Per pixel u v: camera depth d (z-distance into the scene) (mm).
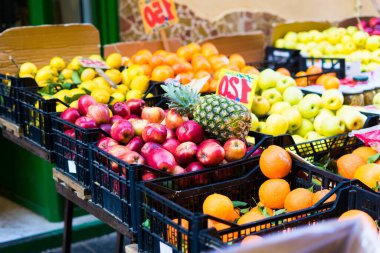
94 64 3297
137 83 3137
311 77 3553
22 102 2859
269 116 2650
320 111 2709
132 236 1870
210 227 1559
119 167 1907
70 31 3641
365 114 2689
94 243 4219
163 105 2889
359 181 1823
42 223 4242
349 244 919
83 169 2221
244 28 5094
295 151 2291
